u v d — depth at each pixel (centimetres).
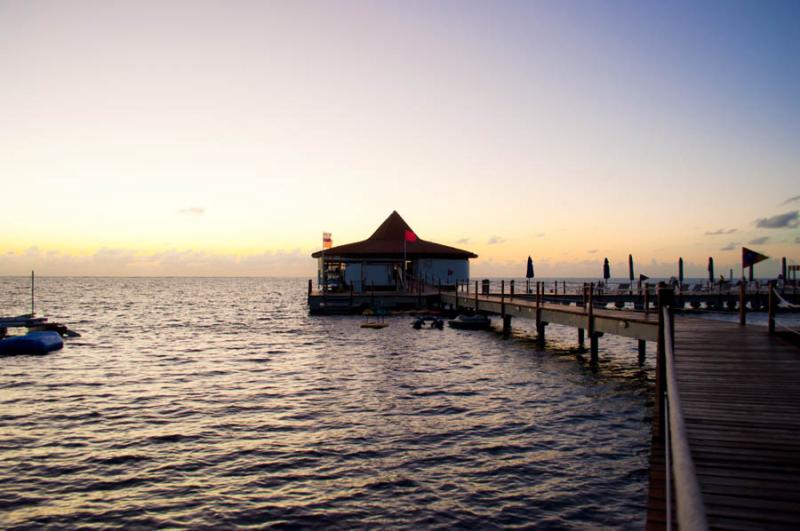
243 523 1080
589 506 1140
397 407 1920
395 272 6372
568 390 2173
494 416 1794
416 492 1210
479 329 4378
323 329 4528
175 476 1311
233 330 4700
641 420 1744
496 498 1178
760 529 563
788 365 1399
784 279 5272
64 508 1145
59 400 2077
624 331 2356
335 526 1066
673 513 664
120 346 3681
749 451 795
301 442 1544
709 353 1559
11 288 18675
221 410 1908
